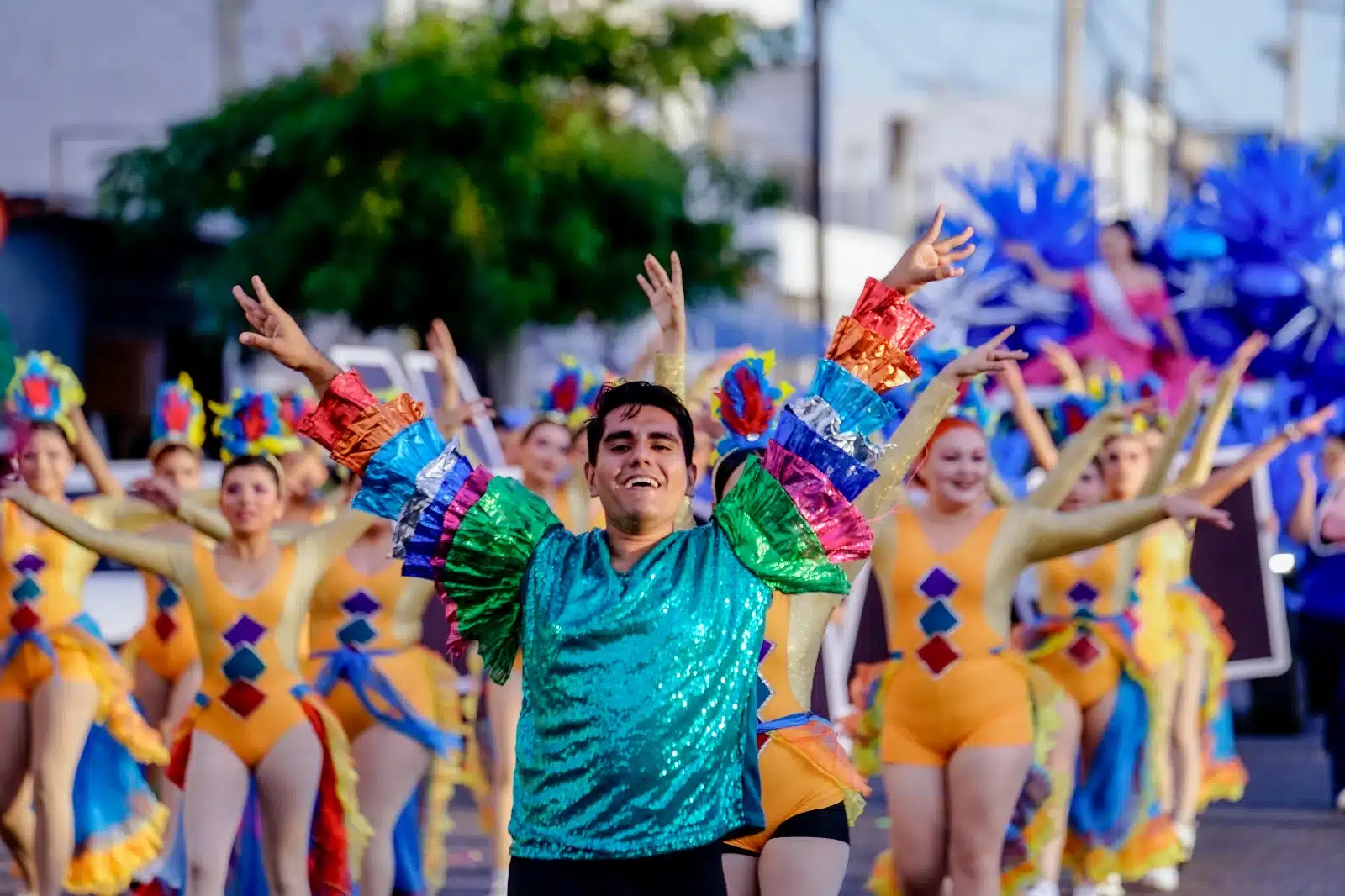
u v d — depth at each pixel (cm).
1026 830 1127
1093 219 2267
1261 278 2272
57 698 1255
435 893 1353
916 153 8812
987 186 2295
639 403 695
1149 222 2469
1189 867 1511
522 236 3412
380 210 3322
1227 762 1622
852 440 698
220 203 3397
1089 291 2214
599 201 3497
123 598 1802
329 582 1252
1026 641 1352
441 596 714
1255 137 2367
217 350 3466
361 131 3359
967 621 1091
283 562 1143
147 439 3391
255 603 1130
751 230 5291
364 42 4112
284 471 1398
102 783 1305
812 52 4228
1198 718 1555
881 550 1114
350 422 721
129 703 1284
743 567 688
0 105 4903
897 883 1108
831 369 707
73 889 1288
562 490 1438
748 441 980
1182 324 2302
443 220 3347
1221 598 1903
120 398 3400
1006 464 1944
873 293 724
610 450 689
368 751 1226
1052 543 1091
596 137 3512
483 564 700
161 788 1424
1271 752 2105
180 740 1147
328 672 1233
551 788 669
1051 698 1119
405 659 1254
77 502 1388
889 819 1121
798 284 5497
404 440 718
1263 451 1307
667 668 667
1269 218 2280
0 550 1272
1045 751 1109
